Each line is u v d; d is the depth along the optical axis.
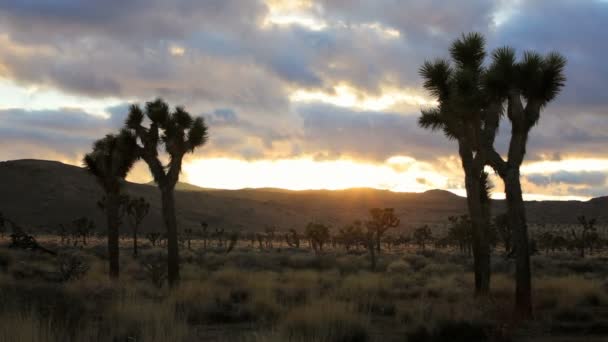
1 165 189.62
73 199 174.75
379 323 12.91
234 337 10.73
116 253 26.23
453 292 19.14
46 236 123.62
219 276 24.75
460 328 10.78
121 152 24.91
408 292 19.70
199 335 11.11
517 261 13.81
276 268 38.97
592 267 38.78
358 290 19.06
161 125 22.38
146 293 18.06
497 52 14.45
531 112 14.13
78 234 99.94
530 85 13.92
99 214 169.62
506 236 48.00
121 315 10.96
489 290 18.23
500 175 14.65
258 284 19.59
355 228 87.31
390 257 56.69
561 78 14.02
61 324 9.21
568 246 84.69
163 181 22.25
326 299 12.95
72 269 22.41
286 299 16.27
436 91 17.52
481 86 14.99
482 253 18.22
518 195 14.05
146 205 53.97
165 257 43.19
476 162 18.09
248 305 14.79
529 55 14.04
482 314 12.62
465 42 17.62
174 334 9.12
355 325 10.68
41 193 174.62
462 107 15.67
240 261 41.94
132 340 9.29
